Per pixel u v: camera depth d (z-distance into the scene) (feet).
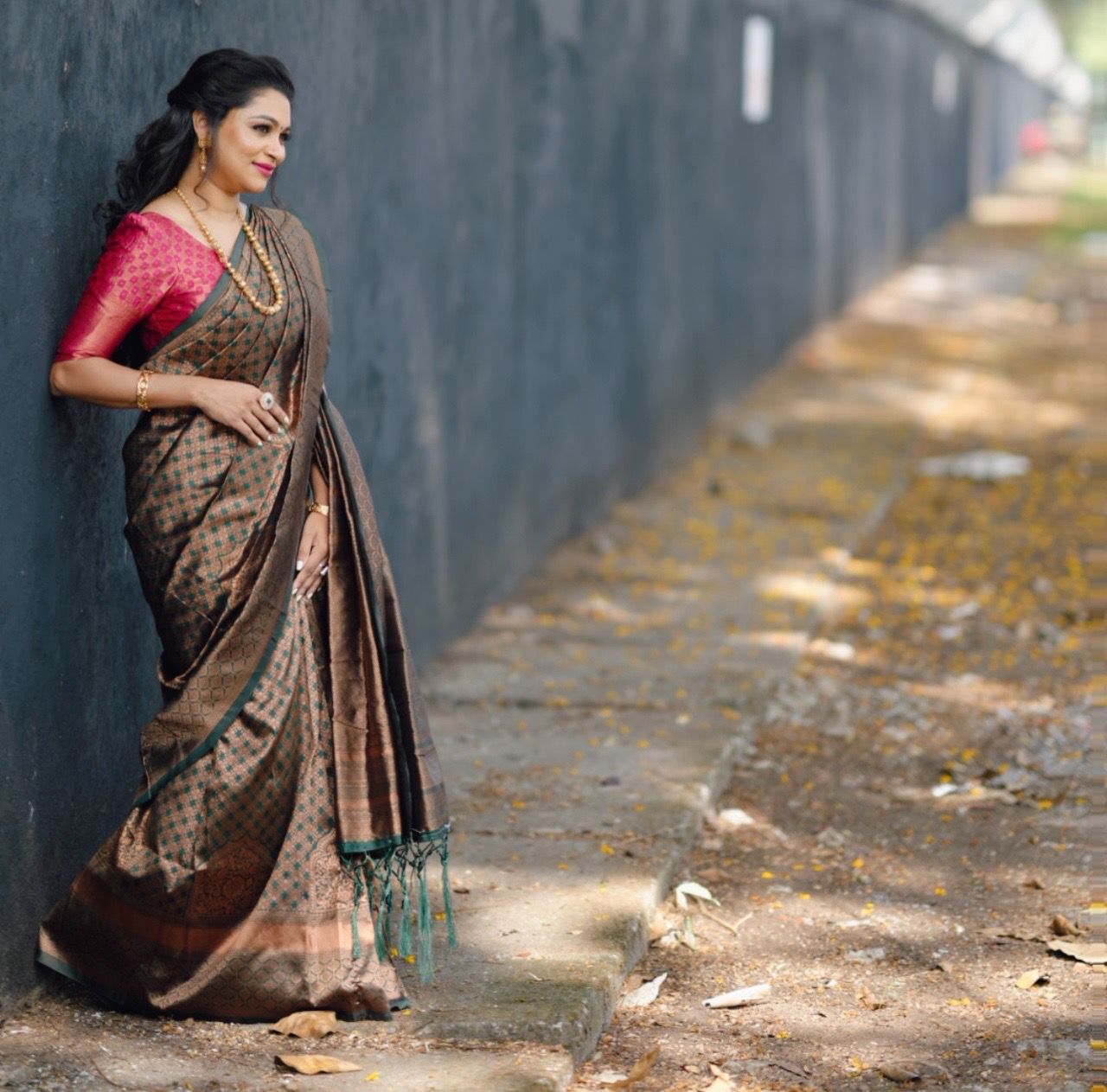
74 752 16.08
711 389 49.65
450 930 15.74
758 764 23.79
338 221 23.39
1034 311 78.59
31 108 14.71
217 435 14.76
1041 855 20.66
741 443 47.21
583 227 36.45
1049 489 42.68
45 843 15.51
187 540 14.75
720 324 50.62
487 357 30.50
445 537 28.43
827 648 29.37
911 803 22.54
